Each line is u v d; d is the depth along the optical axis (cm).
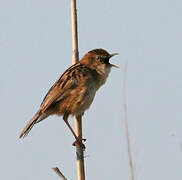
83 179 835
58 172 746
